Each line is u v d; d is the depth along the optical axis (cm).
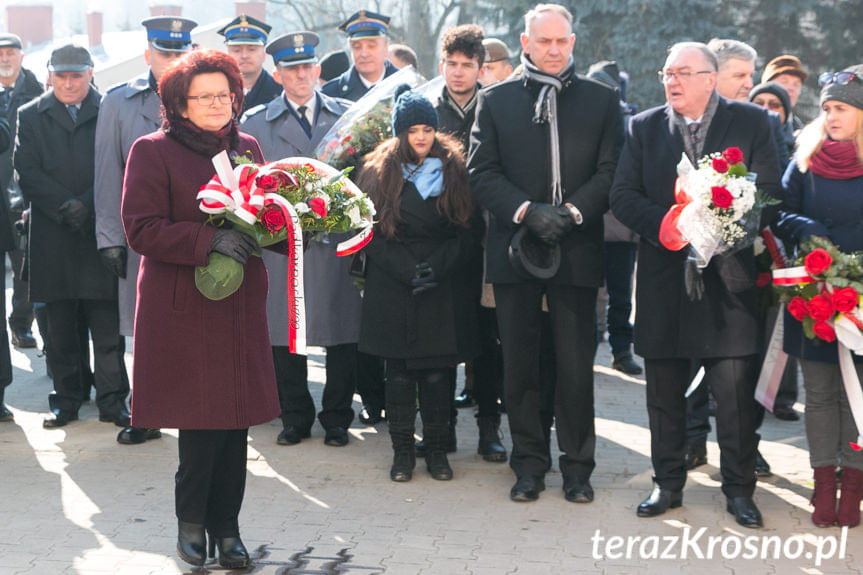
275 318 575
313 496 500
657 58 2389
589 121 482
